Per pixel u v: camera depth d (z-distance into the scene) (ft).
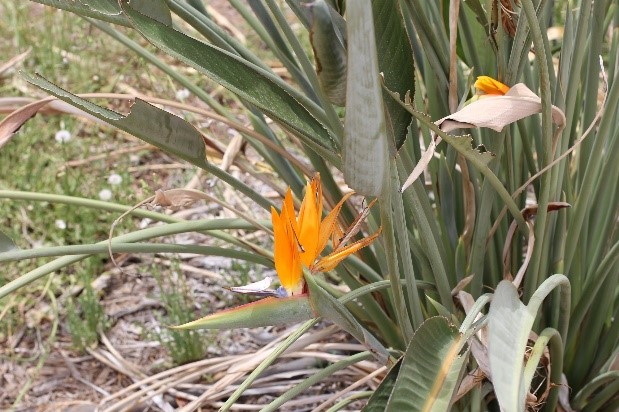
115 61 11.60
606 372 6.18
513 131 6.22
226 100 11.00
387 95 4.90
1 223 9.15
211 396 7.09
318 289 4.64
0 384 7.68
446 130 4.93
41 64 11.16
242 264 8.61
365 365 7.13
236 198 9.21
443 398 4.66
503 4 5.27
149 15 5.14
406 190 5.49
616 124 6.30
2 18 12.34
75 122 10.29
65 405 7.41
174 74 6.60
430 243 5.70
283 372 7.48
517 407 4.45
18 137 9.87
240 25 12.32
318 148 5.22
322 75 4.49
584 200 5.88
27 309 8.39
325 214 6.58
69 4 4.97
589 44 6.09
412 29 6.28
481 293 6.11
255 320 4.63
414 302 5.59
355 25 4.17
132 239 5.83
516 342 4.70
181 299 8.30
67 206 9.03
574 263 6.20
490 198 5.75
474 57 5.98
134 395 7.04
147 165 10.11
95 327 8.00
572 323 6.22
